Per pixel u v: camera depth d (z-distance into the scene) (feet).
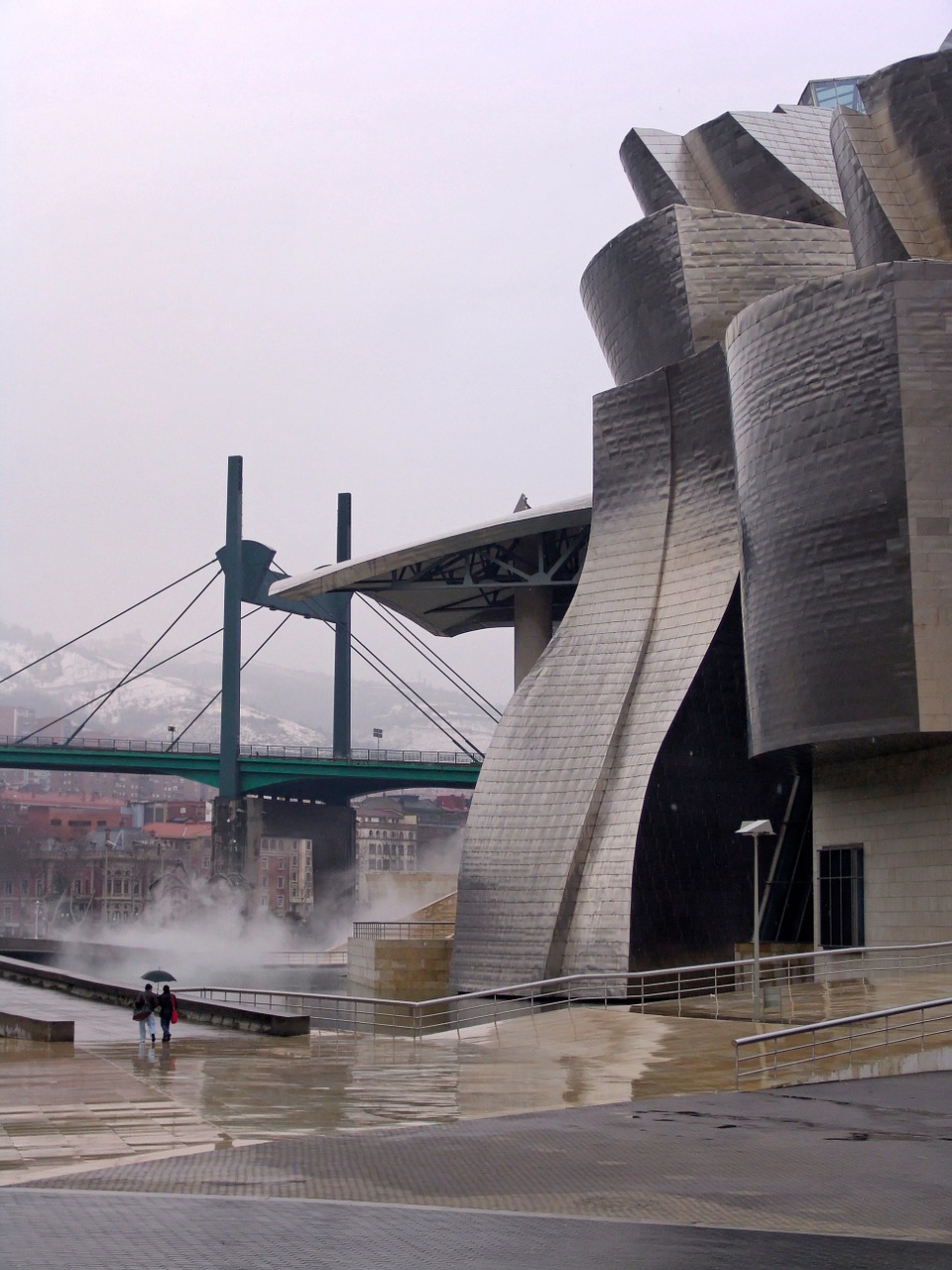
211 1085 68.54
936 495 114.93
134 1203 40.45
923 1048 75.51
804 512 122.11
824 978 116.16
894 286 117.29
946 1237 38.37
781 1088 67.31
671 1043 85.97
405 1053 85.35
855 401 118.93
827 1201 42.68
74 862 586.04
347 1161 48.06
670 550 152.46
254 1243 35.83
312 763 344.90
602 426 160.45
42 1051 85.25
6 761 344.90
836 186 160.97
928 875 120.67
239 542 371.35
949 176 129.90
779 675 124.36
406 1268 33.83
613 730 147.54
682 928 141.08
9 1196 41.37
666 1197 42.96
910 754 123.65
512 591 216.13
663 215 156.15
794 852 145.79
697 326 154.40
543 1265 34.42
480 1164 47.75
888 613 115.55
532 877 148.15
